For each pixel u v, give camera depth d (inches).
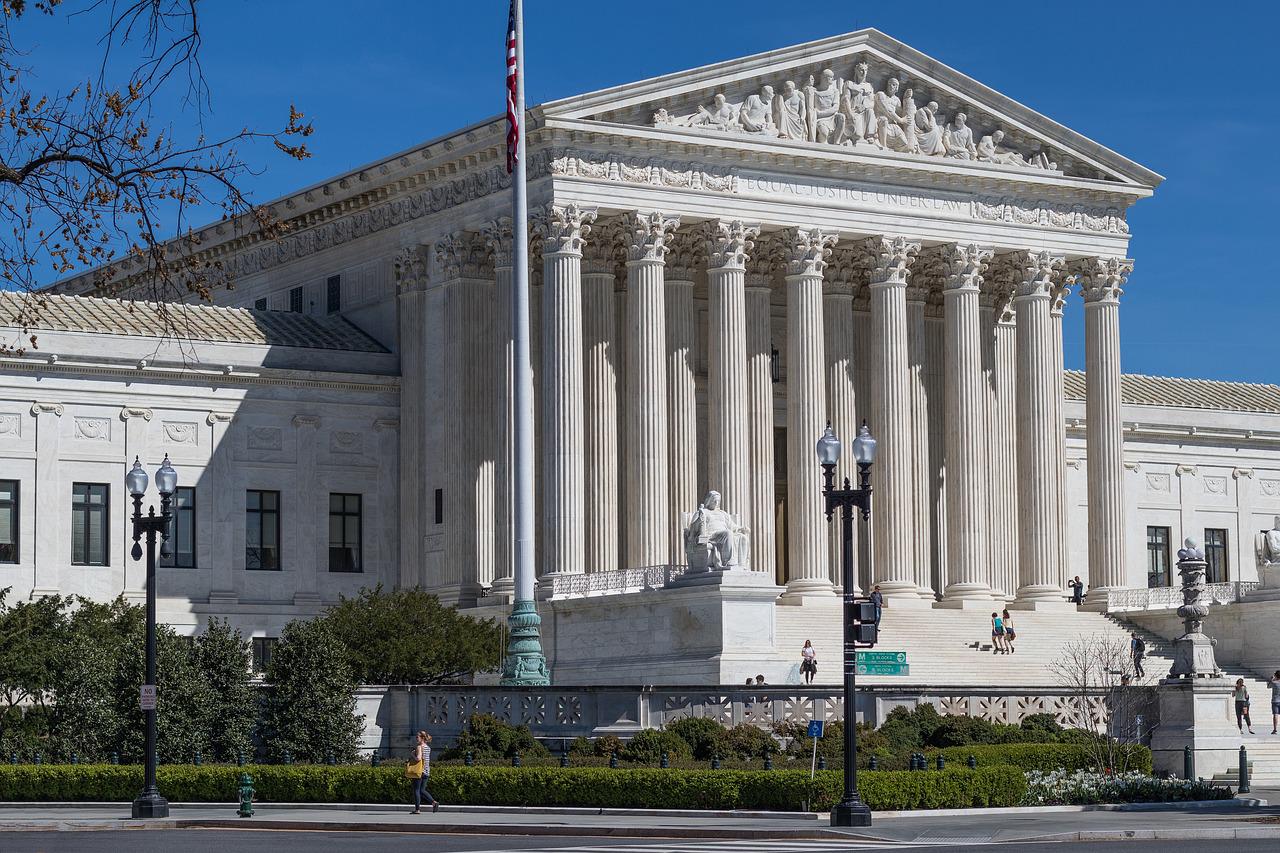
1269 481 5408.5
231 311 4239.7
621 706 2593.5
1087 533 4611.2
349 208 4389.8
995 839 1892.2
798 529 4040.4
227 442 4028.1
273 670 2778.1
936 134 4266.7
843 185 4158.5
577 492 3804.1
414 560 4151.1
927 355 4596.5
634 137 3885.3
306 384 4128.9
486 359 4060.0
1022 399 4370.1
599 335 4035.4
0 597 3248.0
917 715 2655.0
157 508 3927.2
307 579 4089.6
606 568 3959.2
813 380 4067.4
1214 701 2731.3
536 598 3718.0
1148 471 5201.8
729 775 2192.4
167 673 2728.8
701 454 4352.9
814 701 2647.6
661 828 1972.2
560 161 3833.7
